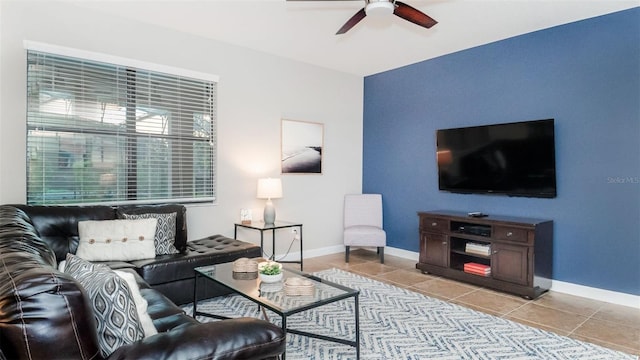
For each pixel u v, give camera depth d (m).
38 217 2.91
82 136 3.40
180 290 3.09
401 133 5.19
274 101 4.67
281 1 3.19
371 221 5.26
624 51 3.31
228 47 4.24
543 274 3.57
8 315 0.98
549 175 3.70
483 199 4.32
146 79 3.72
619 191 3.35
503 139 4.02
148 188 3.76
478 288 3.79
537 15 3.45
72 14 3.29
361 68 5.25
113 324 1.28
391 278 4.13
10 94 3.04
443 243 4.14
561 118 3.69
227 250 3.39
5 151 3.03
